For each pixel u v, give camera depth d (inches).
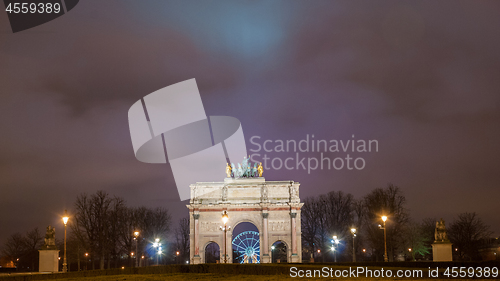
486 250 7342.5
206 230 6815.9
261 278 2425.0
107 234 7062.0
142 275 2933.1
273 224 6796.3
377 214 7017.7
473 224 7416.3
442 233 4397.1
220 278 2544.3
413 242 7190.0
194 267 3093.0
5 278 3011.8
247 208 6820.9
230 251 6722.4
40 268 4269.2
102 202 7066.9
